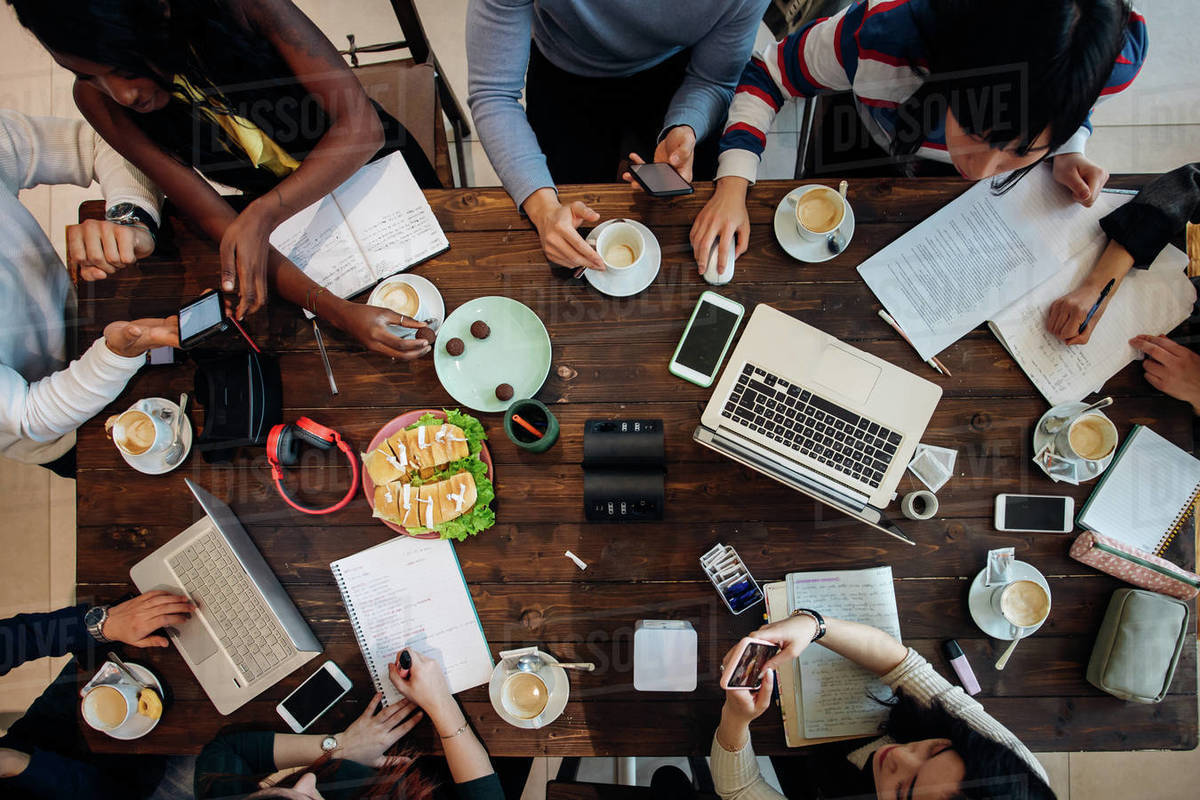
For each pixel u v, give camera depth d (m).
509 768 1.67
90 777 1.46
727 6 1.41
